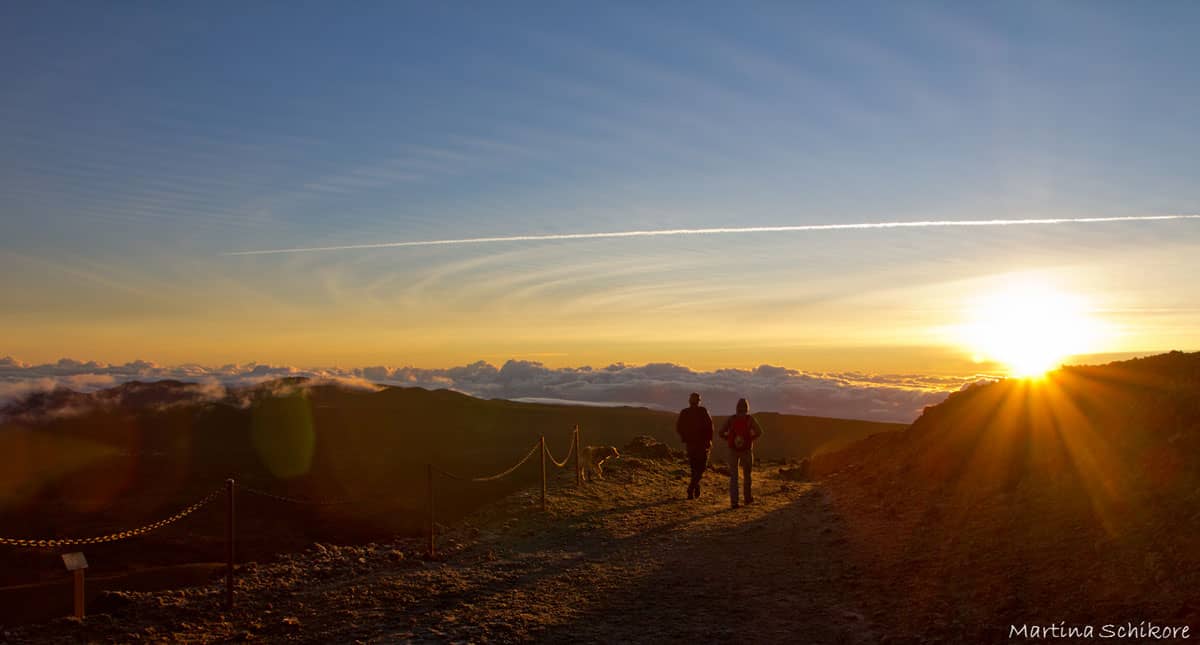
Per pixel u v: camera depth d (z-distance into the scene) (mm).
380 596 10031
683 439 17750
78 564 9336
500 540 13805
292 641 8461
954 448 14266
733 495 15875
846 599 8797
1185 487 8539
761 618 8391
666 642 7781
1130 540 8078
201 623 9266
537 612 9039
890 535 11375
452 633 8328
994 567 8719
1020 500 10664
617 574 10758
